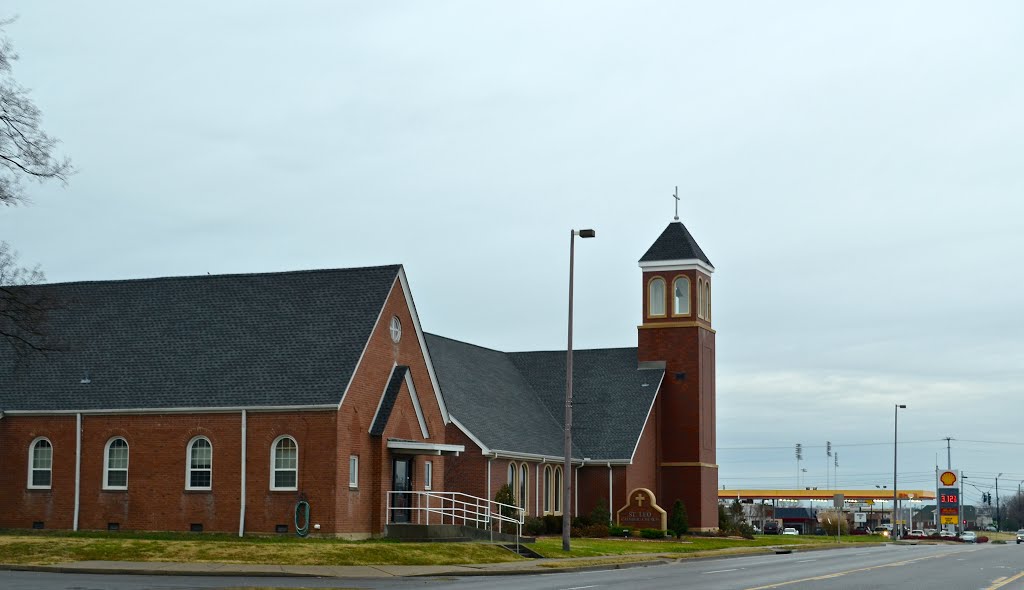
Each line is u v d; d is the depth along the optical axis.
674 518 67.38
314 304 48.38
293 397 44.47
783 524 125.94
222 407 44.97
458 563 38.19
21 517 47.06
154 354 48.19
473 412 59.88
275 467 44.47
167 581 29.59
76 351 49.22
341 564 35.69
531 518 59.91
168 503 45.28
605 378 73.88
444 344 66.12
